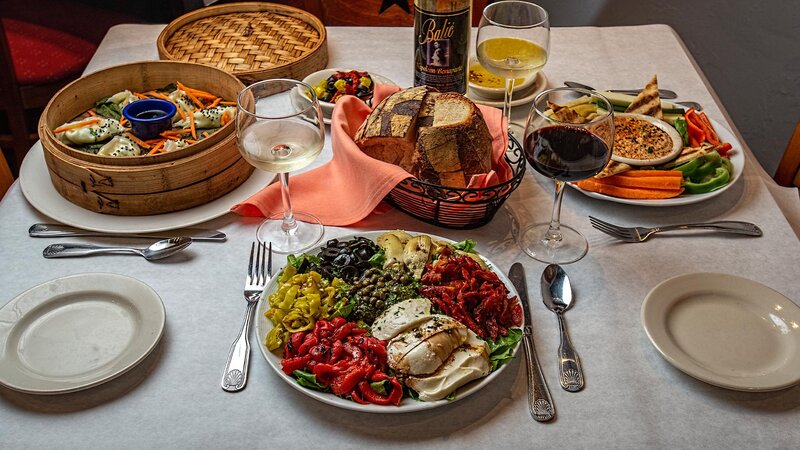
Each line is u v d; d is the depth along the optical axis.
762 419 0.91
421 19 1.38
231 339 1.02
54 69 2.29
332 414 0.91
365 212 1.20
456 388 0.88
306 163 1.08
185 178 1.22
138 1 2.69
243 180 1.34
